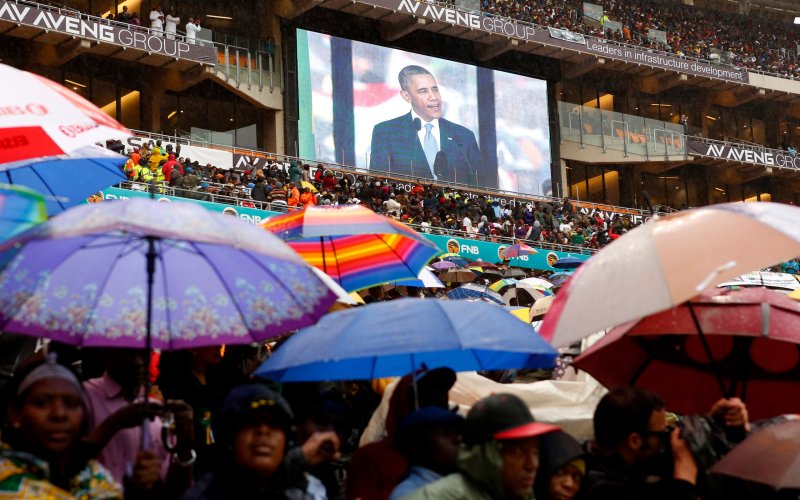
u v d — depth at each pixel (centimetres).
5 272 510
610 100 5028
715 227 548
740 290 637
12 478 443
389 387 657
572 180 4800
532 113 4481
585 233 3875
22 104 570
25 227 447
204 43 3678
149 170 2798
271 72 3950
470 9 4306
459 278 1719
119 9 3956
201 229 458
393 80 4138
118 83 3841
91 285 528
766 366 655
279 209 3005
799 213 566
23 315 511
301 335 592
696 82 5044
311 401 610
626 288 534
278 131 3959
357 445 708
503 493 476
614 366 659
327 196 3194
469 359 646
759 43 5419
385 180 3884
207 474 472
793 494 569
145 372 512
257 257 549
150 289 510
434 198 3547
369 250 809
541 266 3466
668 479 545
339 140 4000
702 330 615
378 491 558
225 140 3903
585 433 694
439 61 4259
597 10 4788
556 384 712
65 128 606
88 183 750
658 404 543
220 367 618
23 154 590
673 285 523
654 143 4738
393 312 578
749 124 5425
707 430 554
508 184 4347
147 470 459
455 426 516
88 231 434
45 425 452
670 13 5194
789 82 5256
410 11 4084
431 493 481
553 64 4728
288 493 495
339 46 4056
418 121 4162
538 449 498
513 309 1114
